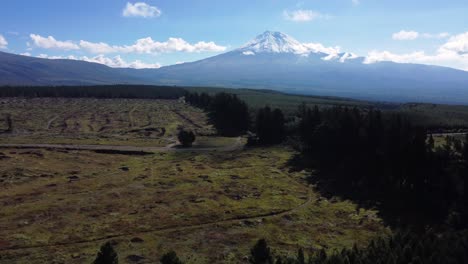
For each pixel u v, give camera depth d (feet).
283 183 379.76
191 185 355.15
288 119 646.74
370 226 278.26
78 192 319.88
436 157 345.51
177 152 517.14
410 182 350.84
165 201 303.89
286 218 284.20
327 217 293.43
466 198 310.04
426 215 304.09
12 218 250.37
